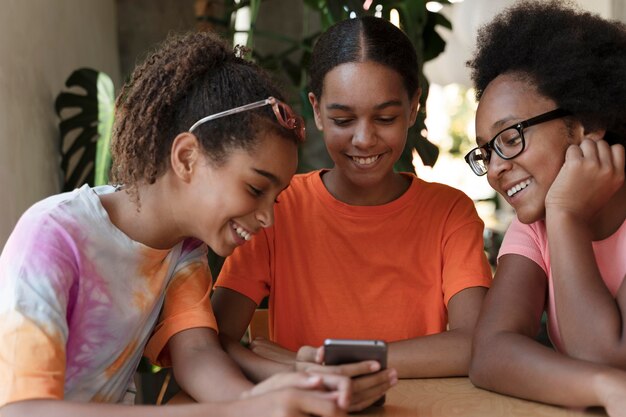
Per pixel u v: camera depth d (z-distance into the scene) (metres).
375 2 2.77
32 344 1.15
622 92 1.39
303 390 1.09
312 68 1.72
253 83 1.30
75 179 2.51
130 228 1.34
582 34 1.42
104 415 1.09
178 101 1.29
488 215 5.05
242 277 1.72
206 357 1.36
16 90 2.22
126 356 1.39
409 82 1.68
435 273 1.74
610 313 1.28
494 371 1.32
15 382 1.13
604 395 1.15
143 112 1.30
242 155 1.25
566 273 1.32
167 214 1.32
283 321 1.76
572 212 1.35
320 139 2.89
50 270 1.22
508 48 1.46
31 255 1.23
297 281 1.76
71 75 2.51
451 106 7.16
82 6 2.84
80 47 2.79
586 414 1.20
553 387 1.22
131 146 1.31
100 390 1.37
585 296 1.30
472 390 1.36
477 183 6.58
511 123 1.39
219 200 1.27
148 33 3.18
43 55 2.46
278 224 1.78
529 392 1.26
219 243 1.31
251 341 1.71
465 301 1.65
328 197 1.78
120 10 3.18
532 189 1.41
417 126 2.72
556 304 1.34
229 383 1.30
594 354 1.27
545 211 1.43
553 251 1.35
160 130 1.29
